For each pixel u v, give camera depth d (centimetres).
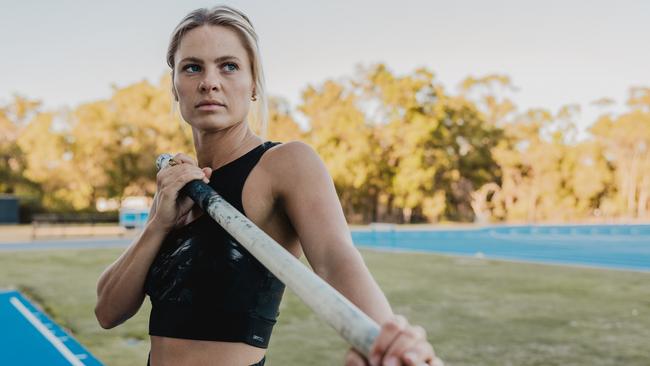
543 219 4978
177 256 109
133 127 3916
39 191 4128
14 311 725
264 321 105
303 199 101
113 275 120
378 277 1068
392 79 4012
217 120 110
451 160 4175
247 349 103
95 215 3800
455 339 571
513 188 4888
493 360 497
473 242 2338
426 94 4062
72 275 1088
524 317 682
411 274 1118
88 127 3859
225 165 113
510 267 1251
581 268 1230
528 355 512
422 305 765
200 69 111
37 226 2959
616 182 5291
